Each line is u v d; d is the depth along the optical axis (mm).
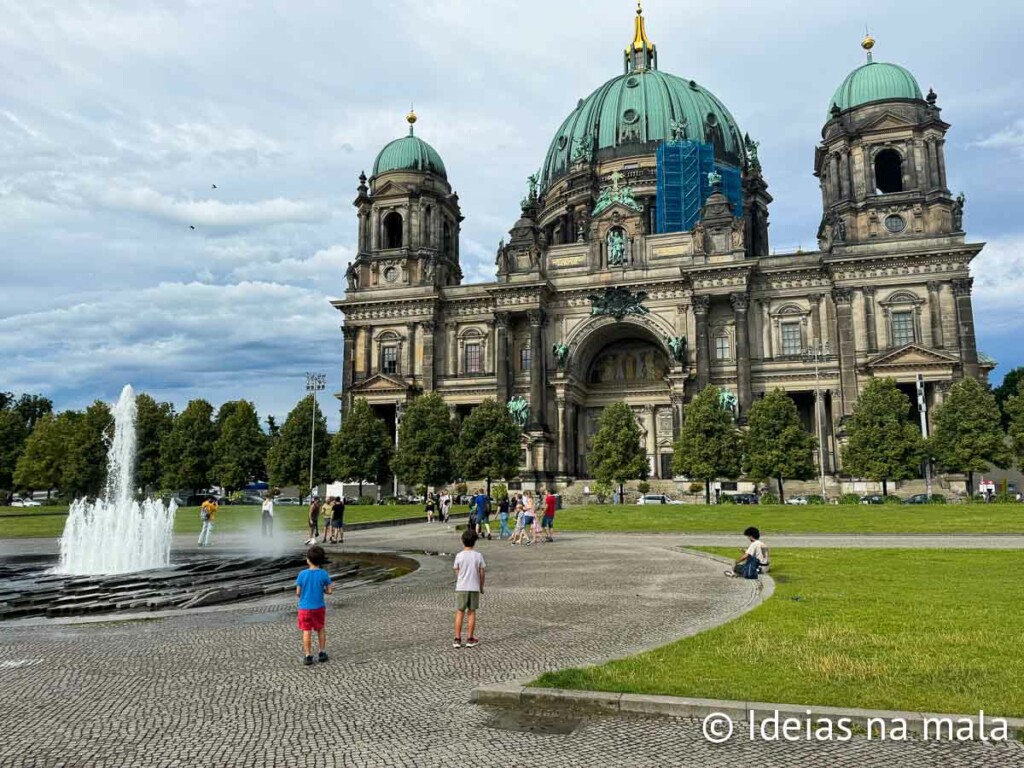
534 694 11227
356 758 9266
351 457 91500
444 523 59938
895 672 12117
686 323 95188
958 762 8930
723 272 90938
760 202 121375
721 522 51031
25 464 104938
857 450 75000
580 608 19766
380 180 110625
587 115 124812
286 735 10109
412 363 104062
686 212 110312
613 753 9352
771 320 92750
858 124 90125
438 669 13547
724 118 125062
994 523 45406
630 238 99750
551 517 42875
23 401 149750
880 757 9125
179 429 108438
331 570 30344
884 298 86938
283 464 95875
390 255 106625
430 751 9477
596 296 98500
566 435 97312
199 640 16547
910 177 88438
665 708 10688
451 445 88625
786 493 84875
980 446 71562
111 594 24688
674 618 18000
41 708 11414
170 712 11164
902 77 91500
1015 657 12977
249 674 13406
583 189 117750
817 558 29781
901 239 86875
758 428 78500
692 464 80062
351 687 12461
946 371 82062
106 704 11594
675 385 92125
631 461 84000
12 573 30609
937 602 18688
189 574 29734
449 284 111500
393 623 18297
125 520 34562
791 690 11242
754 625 16000
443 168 114562
